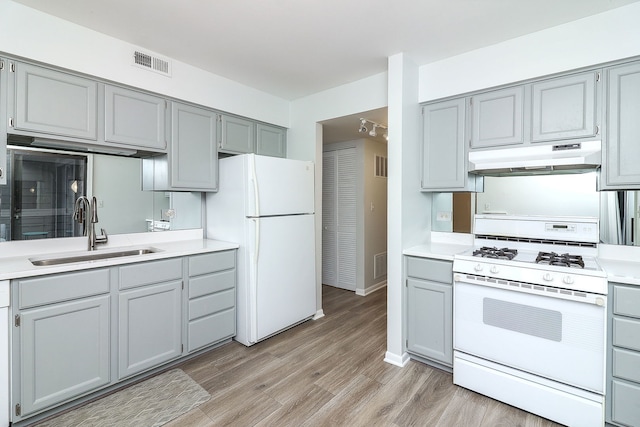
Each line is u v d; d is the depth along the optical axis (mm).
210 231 3117
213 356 2580
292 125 3592
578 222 2195
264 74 2887
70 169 2404
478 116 2395
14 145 2176
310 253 3279
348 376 2299
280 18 2023
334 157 4621
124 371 2100
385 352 2660
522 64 2189
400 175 2471
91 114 2164
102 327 1993
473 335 2100
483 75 2354
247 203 2730
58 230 2355
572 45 2010
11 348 1682
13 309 1680
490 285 2006
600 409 1690
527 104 2197
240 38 2270
